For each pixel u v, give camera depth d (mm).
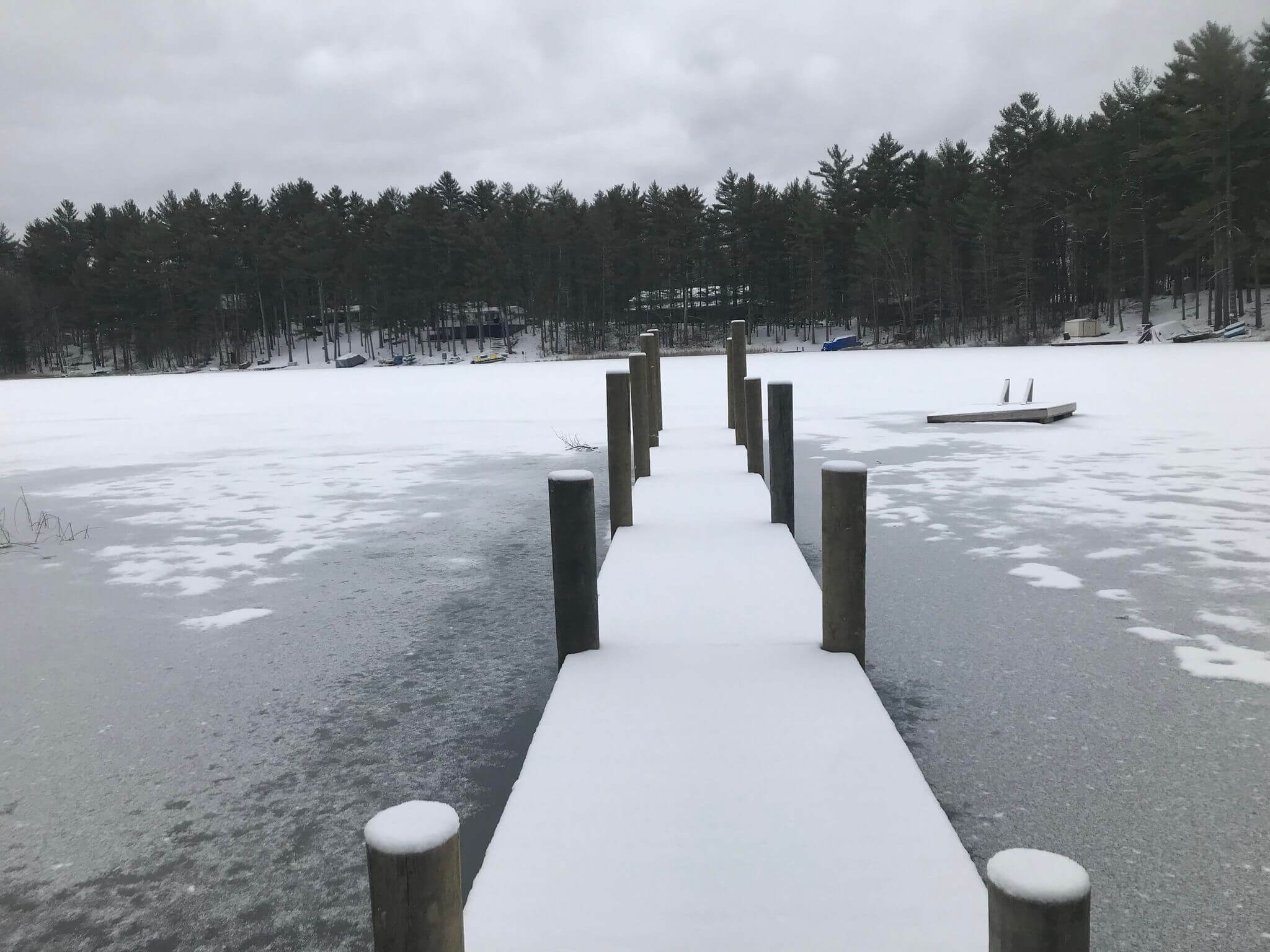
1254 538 6133
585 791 2506
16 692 4145
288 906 2490
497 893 2053
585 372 34844
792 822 2322
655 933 1901
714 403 17188
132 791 3184
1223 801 2830
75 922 2439
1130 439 10820
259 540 7156
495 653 4484
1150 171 53469
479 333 83812
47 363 90000
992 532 6516
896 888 2041
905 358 38062
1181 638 4312
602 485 8828
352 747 3484
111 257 87500
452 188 103375
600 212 78188
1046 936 1198
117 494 9500
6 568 6438
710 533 5727
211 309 84312
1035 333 61531
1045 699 3656
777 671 3367
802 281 77625
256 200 96062
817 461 9781
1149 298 54594
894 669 4031
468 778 3209
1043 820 2748
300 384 35125
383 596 5527
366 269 82438
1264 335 44250
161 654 4613
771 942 1863
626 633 3863
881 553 6031
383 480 9852
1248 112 46531
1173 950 2141
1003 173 68562
